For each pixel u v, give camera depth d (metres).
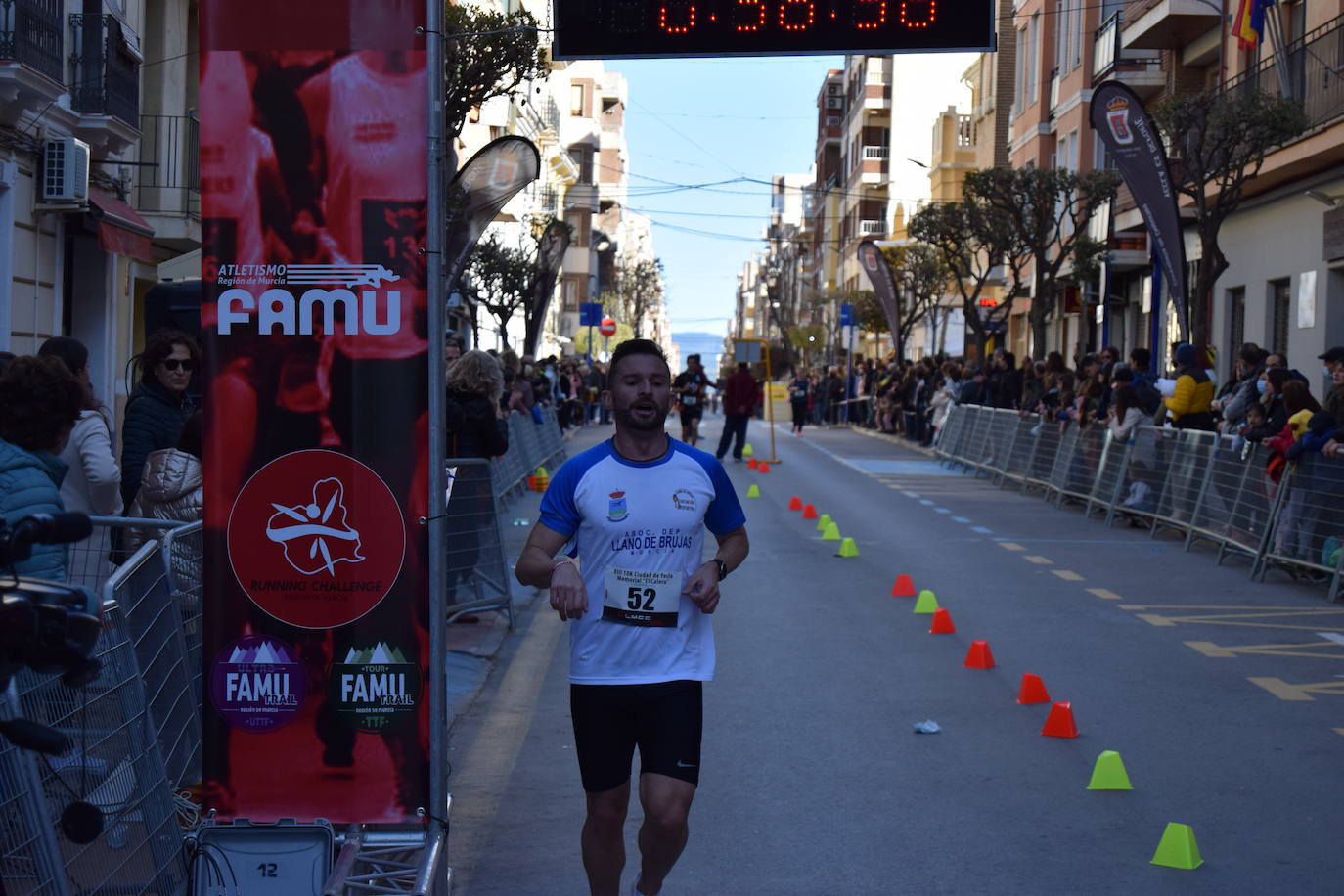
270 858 4.88
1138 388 18.19
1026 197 31.98
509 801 6.52
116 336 21.30
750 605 11.79
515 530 16.73
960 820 6.20
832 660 9.55
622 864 4.79
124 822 4.28
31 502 5.03
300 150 4.86
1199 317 21.27
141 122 22.42
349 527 4.91
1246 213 27.22
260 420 4.89
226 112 4.85
